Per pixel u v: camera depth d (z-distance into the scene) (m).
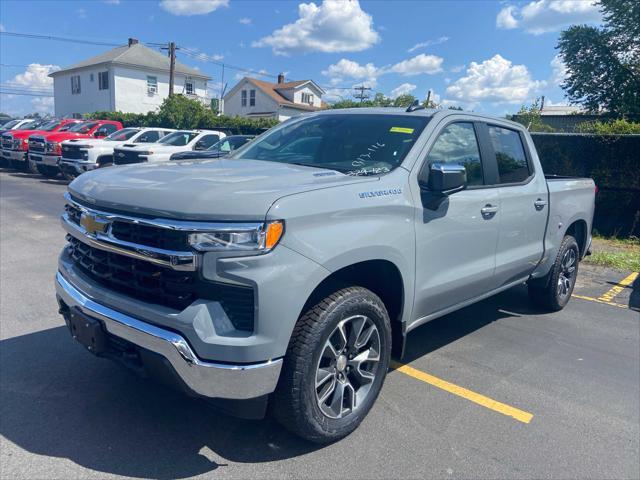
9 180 16.55
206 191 2.61
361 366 3.25
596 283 7.33
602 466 3.03
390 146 3.65
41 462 2.78
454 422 3.41
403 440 3.17
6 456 2.81
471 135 4.20
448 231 3.70
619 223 11.01
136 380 3.69
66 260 3.36
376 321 3.19
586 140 11.22
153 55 46.66
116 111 40.41
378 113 4.11
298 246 2.63
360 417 3.18
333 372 3.00
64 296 3.13
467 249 3.95
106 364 3.92
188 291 2.57
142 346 2.64
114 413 3.28
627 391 3.99
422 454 3.04
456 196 3.78
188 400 3.47
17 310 4.97
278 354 2.61
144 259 2.63
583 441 3.28
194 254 2.48
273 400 2.80
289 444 3.06
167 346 2.52
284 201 2.60
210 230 2.47
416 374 4.09
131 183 2.88
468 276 3.99
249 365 2.53
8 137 18.73
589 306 6.18
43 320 4.74
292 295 2.60
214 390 2.53
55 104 50.78
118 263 2.82
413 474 2.85
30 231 8.66
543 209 4.98
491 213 4.15
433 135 3.73
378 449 3.06
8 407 3.29
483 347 4.71
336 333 2.98
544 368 4.33
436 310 3.88
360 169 3.46
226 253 2.48
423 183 3.53
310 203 2.71
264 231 2.51
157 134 17.06
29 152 17.45
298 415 2.79
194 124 30.98
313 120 4.37
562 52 27.39
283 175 3.11
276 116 50.59
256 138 4.57
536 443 3.22
